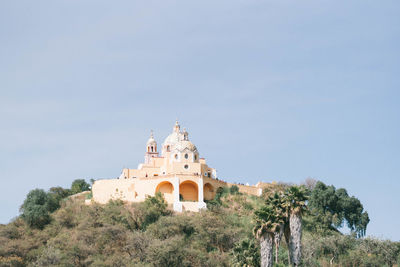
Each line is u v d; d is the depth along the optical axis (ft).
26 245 431.43
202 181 513.86
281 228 314.14
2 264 399.44
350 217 526.98
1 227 470.39
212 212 478.18
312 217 518.37
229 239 435.12
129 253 416.87
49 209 506.48
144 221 465.47
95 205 487.20
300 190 315.37
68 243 429.79
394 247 456.04
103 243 433.48
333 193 530.27
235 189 538.88
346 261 434.71
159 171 555.28
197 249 424.87
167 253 390.42
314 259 423.23
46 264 389.80
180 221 447.83
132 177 551.18
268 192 546.67
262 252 304.50
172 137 616.39
